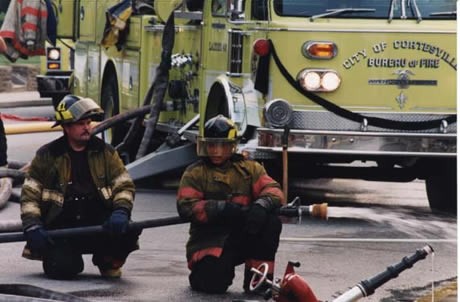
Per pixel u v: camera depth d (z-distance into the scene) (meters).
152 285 22.05
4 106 69.94
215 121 21.23
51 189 21.70
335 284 22.42
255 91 30.42
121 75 41.00
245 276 21.39
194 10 35.12
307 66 29.81
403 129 30.16
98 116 21.89
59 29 47.91
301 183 38.47
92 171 21.77
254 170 21.28
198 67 34.53
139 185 37.03
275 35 29.80
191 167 21.34
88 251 22.50
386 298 21.11
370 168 32.56
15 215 30.73
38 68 79.38
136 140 38.88
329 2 30.09
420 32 30.08
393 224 30.02
